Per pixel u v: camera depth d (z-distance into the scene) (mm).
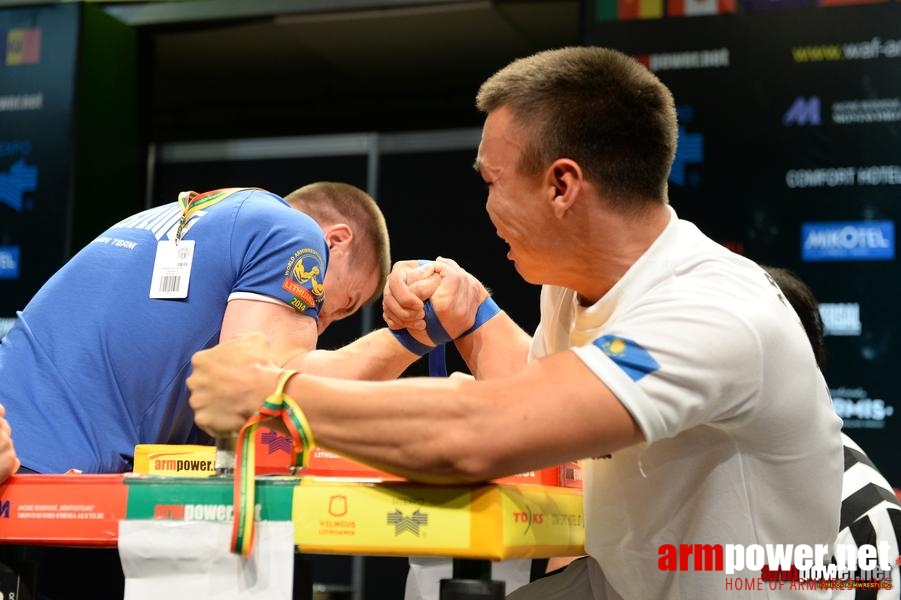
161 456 1428
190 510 1156
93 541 1169
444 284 1760
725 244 3666
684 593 1333
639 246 1324
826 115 3629
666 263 1306
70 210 4098
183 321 1713
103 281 1742
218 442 1266
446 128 5586
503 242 4625
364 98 5656
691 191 3711
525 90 1319
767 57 3688
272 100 5730
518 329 1811
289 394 1176
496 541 1104
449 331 1779
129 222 1865
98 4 4434
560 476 1579
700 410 1182
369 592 4305
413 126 5625
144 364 1692
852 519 1674
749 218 3660
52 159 4133
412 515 1121
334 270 2273
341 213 2322
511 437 1119
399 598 4277
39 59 4188
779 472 1307
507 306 4609
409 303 1752
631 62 1350
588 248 1324
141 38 4512
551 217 1315
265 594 1122
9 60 4211
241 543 1118
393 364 1802
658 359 1162
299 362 1710
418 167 4738
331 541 1131
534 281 1408
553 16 4492
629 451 1345
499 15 4488
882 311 3521
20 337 1742
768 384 1231
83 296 1735
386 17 4508
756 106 3682
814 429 1312
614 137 1291
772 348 1225
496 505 1112
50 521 1182
